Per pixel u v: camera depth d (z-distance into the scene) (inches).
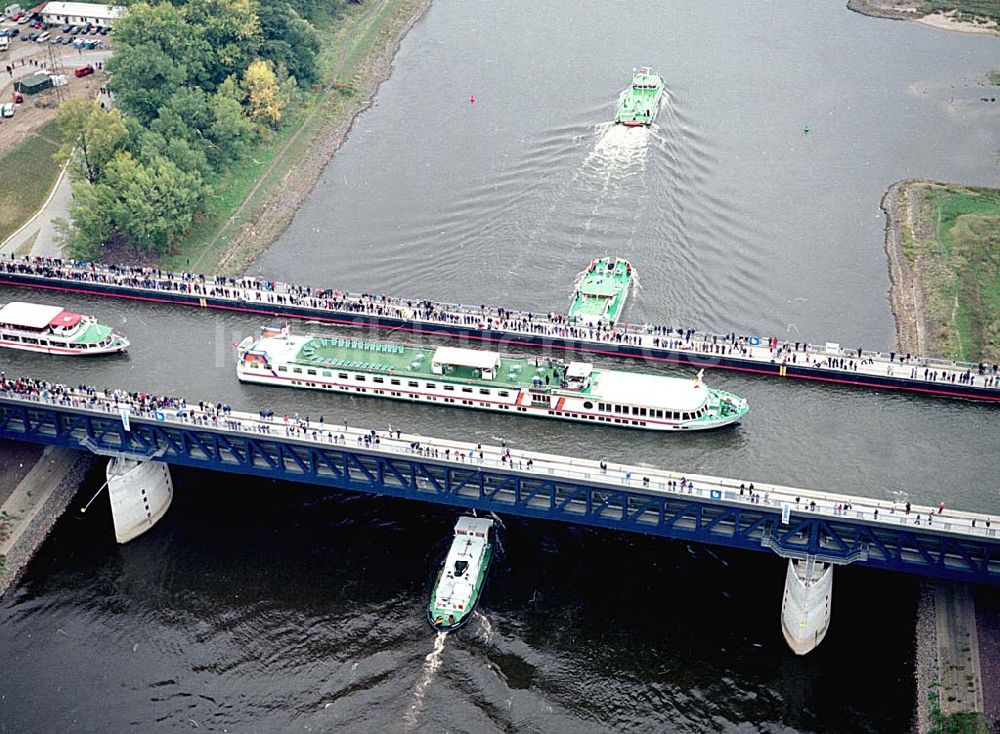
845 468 7278.5
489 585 7455.7
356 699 6860.2
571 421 7800.2
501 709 6776.6
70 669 7121.1
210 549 7854.3
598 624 7239.2
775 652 7062.0
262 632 7283.5
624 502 7032.5
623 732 6658.5
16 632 7381.9
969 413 7716.5
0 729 6766.7
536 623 7244.1
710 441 7549.2
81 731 6747.1
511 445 7534.5
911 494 7042.3
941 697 6742.1
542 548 7721.5
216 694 6929.1
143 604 7509.8
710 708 6781.5
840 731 6643.7
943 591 7317.9
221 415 7652.6
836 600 7322.8
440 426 7755.9
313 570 7667.3
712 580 7519.7
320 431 7465.6
